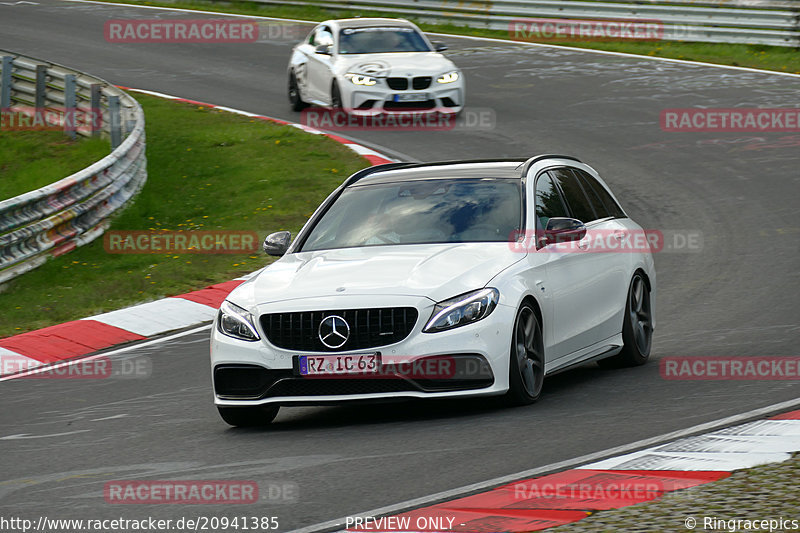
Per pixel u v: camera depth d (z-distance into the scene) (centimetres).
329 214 2914
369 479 2014
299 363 2441
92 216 5447
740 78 8156
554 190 2925
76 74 7594
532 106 7594
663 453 2022
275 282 2611
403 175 2997
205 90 8775
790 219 4944
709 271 4244
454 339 2408
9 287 4647
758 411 2317
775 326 3344
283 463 2191
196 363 3409
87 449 2472
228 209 5784
